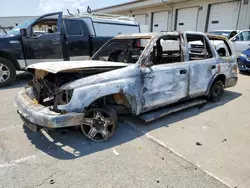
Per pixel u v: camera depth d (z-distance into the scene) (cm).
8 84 583
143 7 1766
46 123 257
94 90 273
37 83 331
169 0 1415
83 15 740
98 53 436
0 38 539
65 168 241
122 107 324
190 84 399
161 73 344
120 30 797
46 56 603
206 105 467
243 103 488
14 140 300
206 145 298
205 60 431
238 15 1142
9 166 242
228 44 503
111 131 308
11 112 403
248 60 801
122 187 213
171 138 316
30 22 596
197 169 244
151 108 351
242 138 321
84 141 301
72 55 654
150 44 336
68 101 265
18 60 570
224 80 491
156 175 232
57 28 616
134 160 259
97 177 227
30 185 213
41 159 257
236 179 228
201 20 1342
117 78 296
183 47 386
